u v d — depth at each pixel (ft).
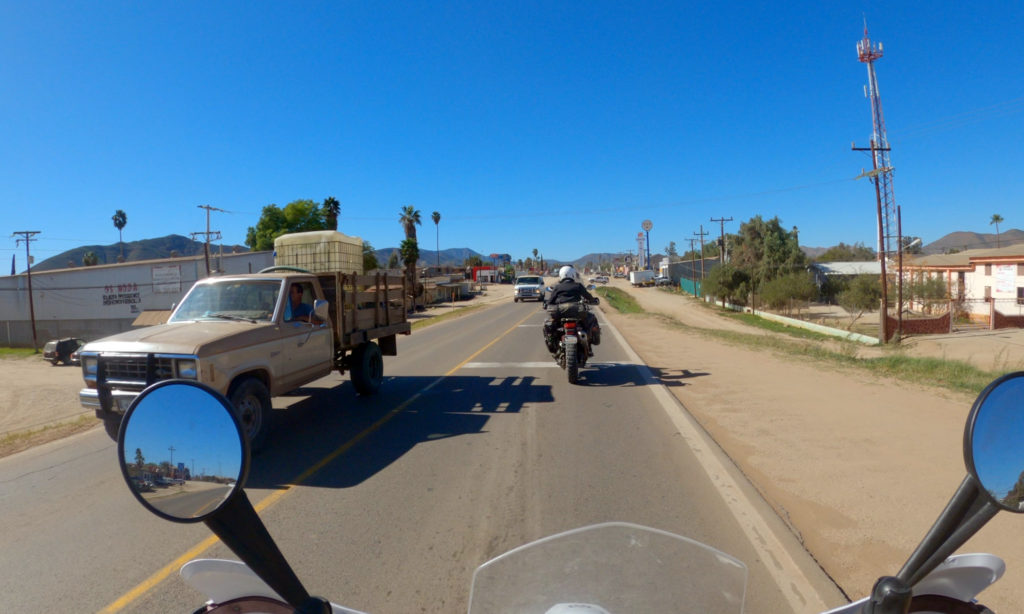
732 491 16.97
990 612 5.91
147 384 20.33
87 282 154.61
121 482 19.79
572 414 27.68
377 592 12.03
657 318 97.91
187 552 14.29
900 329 104.06
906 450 19.90
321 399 32.55
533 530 14.88
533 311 127.24
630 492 17.30
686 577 5.98
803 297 153.79
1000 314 112.16
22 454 23.85
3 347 153.48
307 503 17.10
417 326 96.37
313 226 194.80
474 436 24.17
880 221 101.04
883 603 5.45
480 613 5.93
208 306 25.98
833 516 14.93
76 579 12.99
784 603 11.02
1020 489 5.02
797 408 26.89
